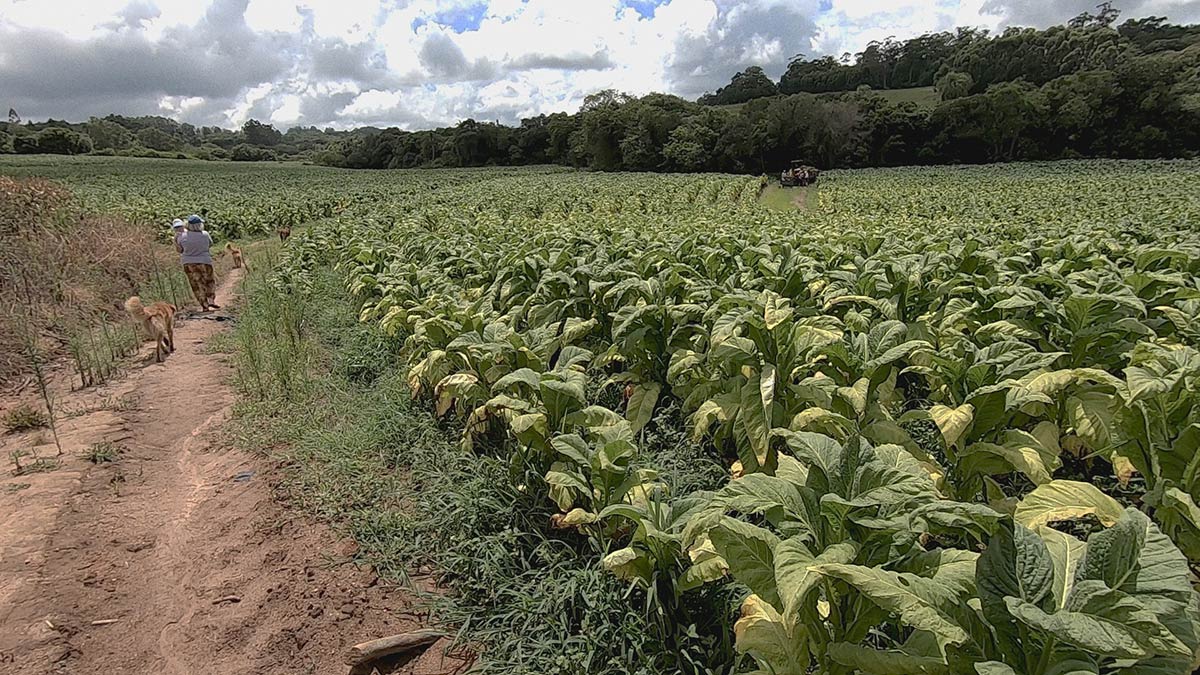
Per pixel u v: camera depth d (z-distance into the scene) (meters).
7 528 3.97
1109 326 4.36
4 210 11.38
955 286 5.97
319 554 3.78
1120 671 1.67
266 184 49.91
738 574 2.15
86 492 4.49
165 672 3.05
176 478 4.86
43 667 3.02
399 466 4.75
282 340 7.81
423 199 30.81
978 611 1.77
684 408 4.76
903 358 4.45
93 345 7.80
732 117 72.12
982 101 66.69
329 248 14.40
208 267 10.77
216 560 3.82
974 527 2.07
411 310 6.02
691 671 2.77
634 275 6.22
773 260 7.23
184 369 7.45
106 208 21.81
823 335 3.92
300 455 4.90
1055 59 89.31
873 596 1.71
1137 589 1.61
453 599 3.35
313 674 2.99
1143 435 3.06
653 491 3.10
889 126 70.19
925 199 27.38
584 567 3.39
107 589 3.58
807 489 2.20
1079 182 35.25
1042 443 3.58
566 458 3.67
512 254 8.18
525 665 2.85
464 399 4.65
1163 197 23.22
